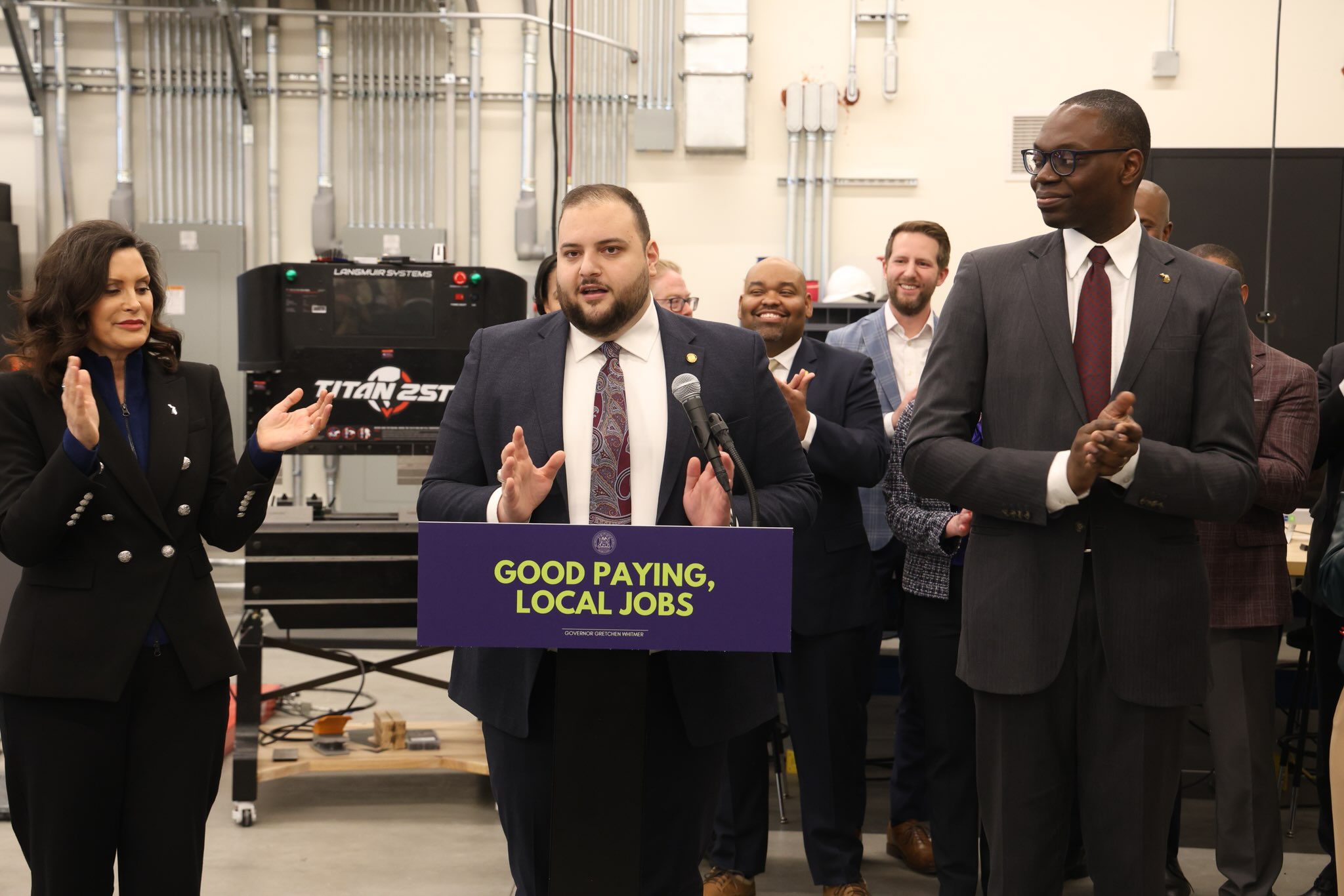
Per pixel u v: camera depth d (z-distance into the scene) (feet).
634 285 6.03
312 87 21.06
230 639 6.91
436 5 20.70
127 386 6.82
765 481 6.58
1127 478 5.71
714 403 6.30
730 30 20.44
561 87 20.94
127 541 6.53
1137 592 5.90
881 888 9.75
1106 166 6.02
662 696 5.87
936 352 6.48
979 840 8.92
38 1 20.35
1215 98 20.15
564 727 4.98
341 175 21.15
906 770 10.33
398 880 9.93
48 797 6.38
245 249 21.08
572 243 6.01
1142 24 20.24
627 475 6.14
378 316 10.75
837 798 9.05
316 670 17.60
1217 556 9.03
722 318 21.06
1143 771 5.90
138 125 21.15
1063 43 20.43
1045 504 5.79
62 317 6.48
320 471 20.74
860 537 9.29
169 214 21.09
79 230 6.57
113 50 21.06
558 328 6.41
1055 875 6.17
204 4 20.51
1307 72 19.95
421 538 4.82
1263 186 19.80
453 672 6.26
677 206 21.06
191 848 6.64
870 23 20.67
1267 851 9.01
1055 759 6.08
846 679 9.07
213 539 6.93
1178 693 5.89
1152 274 6.12
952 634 8.87
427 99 20.99
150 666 6.57
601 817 4.98
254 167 21.12
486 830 11.21
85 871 6.48
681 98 21.02
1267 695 9.12
